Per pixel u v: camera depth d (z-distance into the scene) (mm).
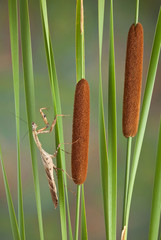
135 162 737
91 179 1574
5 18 1572
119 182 1538
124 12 1572
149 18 1570
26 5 737
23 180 1515
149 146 1558
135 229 1523
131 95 722
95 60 1561
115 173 746
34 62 1551
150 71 731
